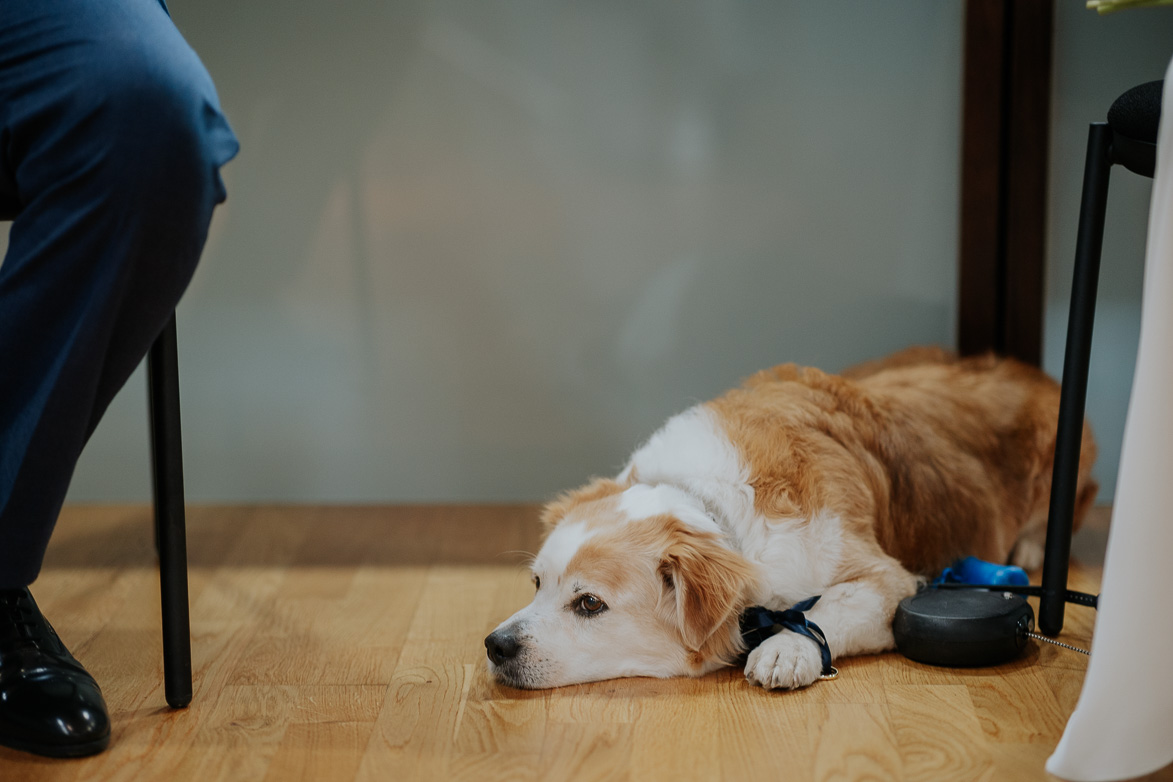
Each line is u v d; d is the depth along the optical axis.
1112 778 1.04
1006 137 2.16
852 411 1.73
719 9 2.15
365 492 2.33
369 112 2.18
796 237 2.24
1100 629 1.00
